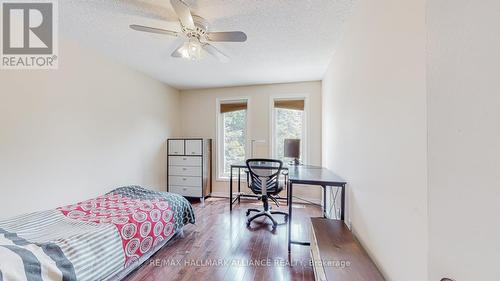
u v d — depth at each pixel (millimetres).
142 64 3268
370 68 1440
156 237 2135
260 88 4379
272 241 2477
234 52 2811
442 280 433
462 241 394
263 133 4348
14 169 2002
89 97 2723
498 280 330
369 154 1444
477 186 367
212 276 1858
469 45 378
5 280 1060
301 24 2131
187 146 4184
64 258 1361
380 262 1236
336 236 1647
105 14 1992
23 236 1544
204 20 1998
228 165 4613
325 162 3529
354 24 1846
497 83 334
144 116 3730
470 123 379
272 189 3041
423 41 829
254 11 1927
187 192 4176
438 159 451
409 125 939
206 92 4684
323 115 3816
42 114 2219
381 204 1235
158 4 1844
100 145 2881
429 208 478
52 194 2299
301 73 3670
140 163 3621
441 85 440
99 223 1812
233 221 3086
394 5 1092
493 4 340
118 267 1716
